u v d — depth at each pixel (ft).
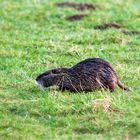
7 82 92.27
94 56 106.63
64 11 144.46
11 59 104.88
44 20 136.98
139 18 138.10
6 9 146.72
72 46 112.37
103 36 119.65
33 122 77.15
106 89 88.12
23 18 138.21
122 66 99.91
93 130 74.43
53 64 102.32
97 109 78.54
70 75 88.99
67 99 82.89
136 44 115.44
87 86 88.38
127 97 83.41
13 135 73.20
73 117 77.77
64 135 73.10
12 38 119.85
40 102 82.69
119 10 145.59
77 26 129.59
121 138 71.82
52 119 77.92
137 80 93.04
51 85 89.66
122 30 125.39
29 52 109.50
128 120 75.25
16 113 80.48
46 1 157.89
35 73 97.04
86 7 148.46
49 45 113.39
